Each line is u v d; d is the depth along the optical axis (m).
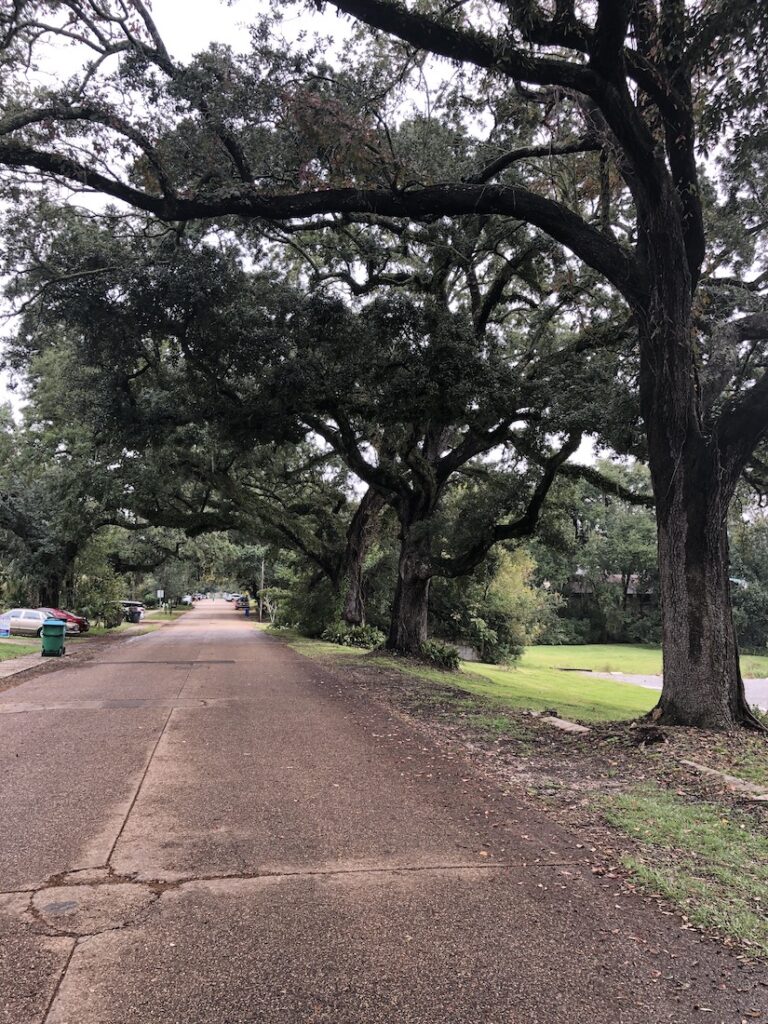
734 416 9.98
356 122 9.84
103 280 13.60
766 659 54.50
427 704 11.99
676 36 7.91
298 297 15.48
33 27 10.12
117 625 42.91
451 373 14.59
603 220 13.30
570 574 71.25
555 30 8.16
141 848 4.98
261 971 3.42
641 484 53.16
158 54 10.34
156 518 28.78
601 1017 3.11
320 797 6.23
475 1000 3.21
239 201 10.46
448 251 16.31
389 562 34.28
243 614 75.31
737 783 6.89
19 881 4.41
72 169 10.12
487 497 19.84
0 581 41.50
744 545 19.55
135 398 18.75
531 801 6.29
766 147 9.07
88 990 3.24
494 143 12.98
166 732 8.97
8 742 8.31
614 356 14.71
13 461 33.62
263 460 26.58
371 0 8.42
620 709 18.30
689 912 4.14
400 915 4.03
